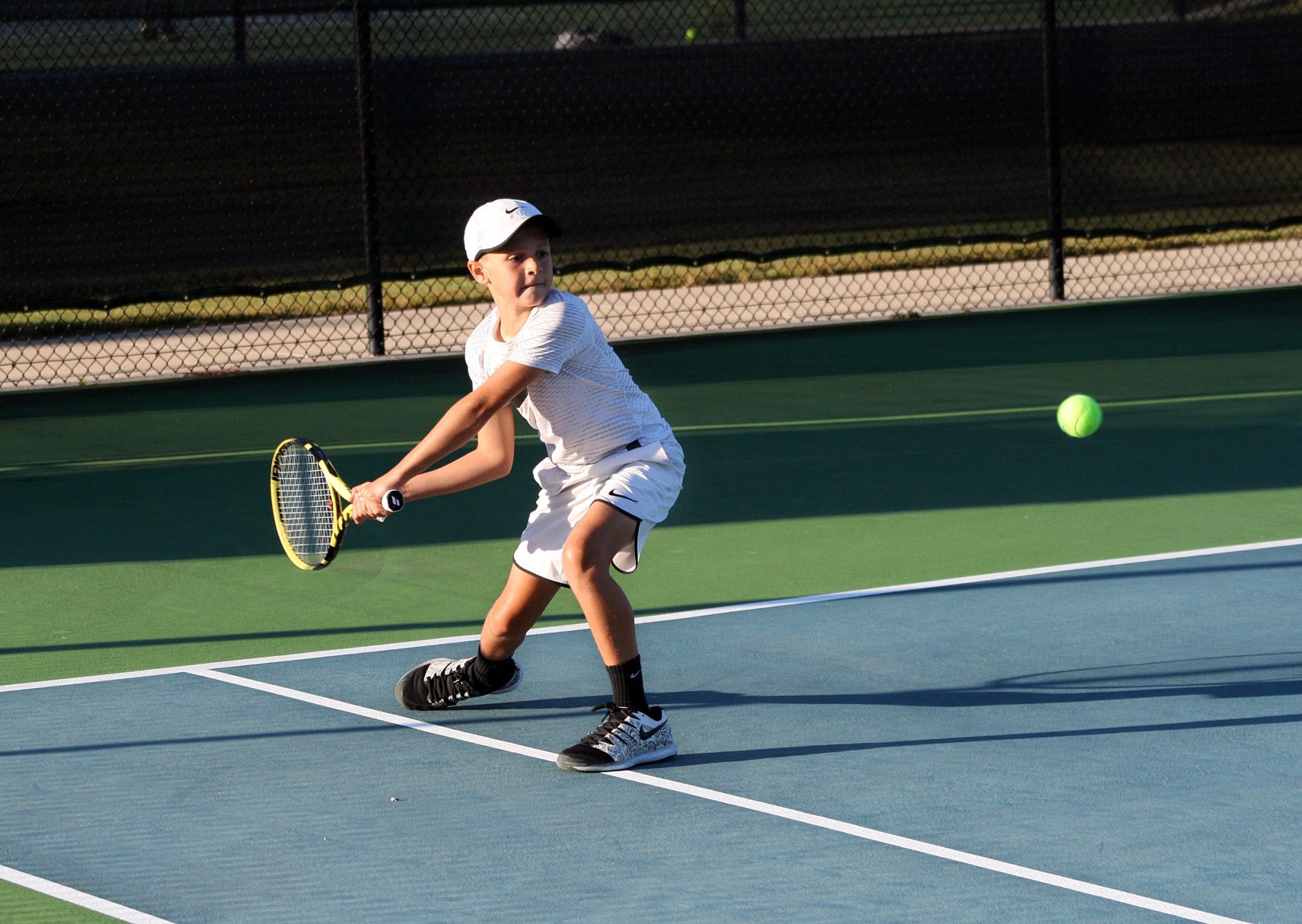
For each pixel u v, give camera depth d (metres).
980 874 8.87
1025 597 14.18
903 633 13.27
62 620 14.16
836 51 30.48
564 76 29.14
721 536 16.58
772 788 10.17
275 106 27.44
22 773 10.68
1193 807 9.72
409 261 28.47
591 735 10.65
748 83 30.05
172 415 23.75
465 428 10.30
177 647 13.36
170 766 10.77
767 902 8.59
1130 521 16.70
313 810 10.00
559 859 9.20
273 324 30.77
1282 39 33.06
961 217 31.23
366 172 27.55
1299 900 8.48
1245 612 13.57
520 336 10.45
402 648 13.22
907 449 20.42
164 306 31.12
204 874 9.11
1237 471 18.81
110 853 9.41
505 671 11.59
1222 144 33.00
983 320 30.61
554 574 11.01
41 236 26.62
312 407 24.09
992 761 10.53
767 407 23.30
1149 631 13.15
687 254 30.03
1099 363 26.00
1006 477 18.83
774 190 30.28
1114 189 32.53
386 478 10.27
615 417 10.77
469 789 10.29
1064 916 8.35
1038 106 31.55
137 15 27.42
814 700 11.77
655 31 36.09
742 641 13.16
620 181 29.53
